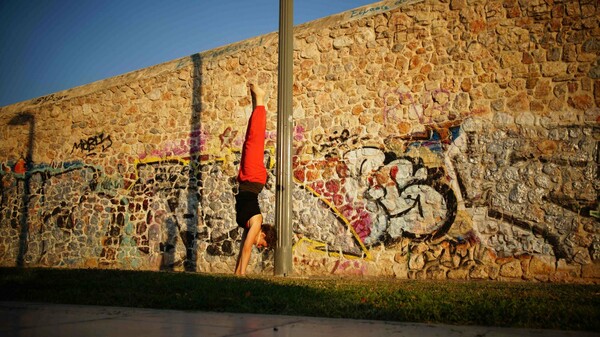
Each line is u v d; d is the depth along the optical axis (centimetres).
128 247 1116
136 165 1136
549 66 782
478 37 832
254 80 1024
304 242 925
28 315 345
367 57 916
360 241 880
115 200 1149
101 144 1184
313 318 333
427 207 834
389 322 315
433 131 846
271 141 990
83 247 1170
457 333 277
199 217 1045
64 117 1240
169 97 1116
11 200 1276
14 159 1288
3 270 746
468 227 802
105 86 1198
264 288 471
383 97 894
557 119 770
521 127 788
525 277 758
